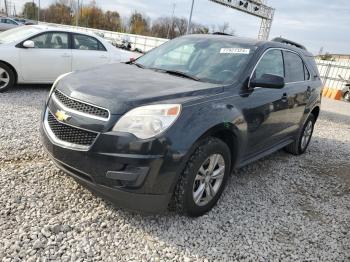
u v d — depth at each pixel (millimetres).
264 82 3771
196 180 3281
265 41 4633
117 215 3256
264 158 5609
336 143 7438
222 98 3469
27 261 2533
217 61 4109
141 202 2943
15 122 5488
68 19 74438
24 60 7754
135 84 3359
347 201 4398
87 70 3914
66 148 3018
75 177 3061
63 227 2969
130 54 9812
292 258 3043
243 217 3574
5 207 3121
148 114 2902
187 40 4766
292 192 4422
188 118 3027
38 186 3553
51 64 8156
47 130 3295
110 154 2834
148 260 2744
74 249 2732
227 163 3582
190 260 2816
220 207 3701
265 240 3238
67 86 3318
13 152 4297
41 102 7039
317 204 4184
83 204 3352
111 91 3113
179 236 3088
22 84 8648
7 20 33531
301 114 5379
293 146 5812
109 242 2883
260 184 4508
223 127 3320
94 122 2920
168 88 3330
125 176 2838
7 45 7605
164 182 2932
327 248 3268
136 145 2822
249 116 3783
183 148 2939
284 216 3740
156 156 2848
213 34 4953
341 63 21969
